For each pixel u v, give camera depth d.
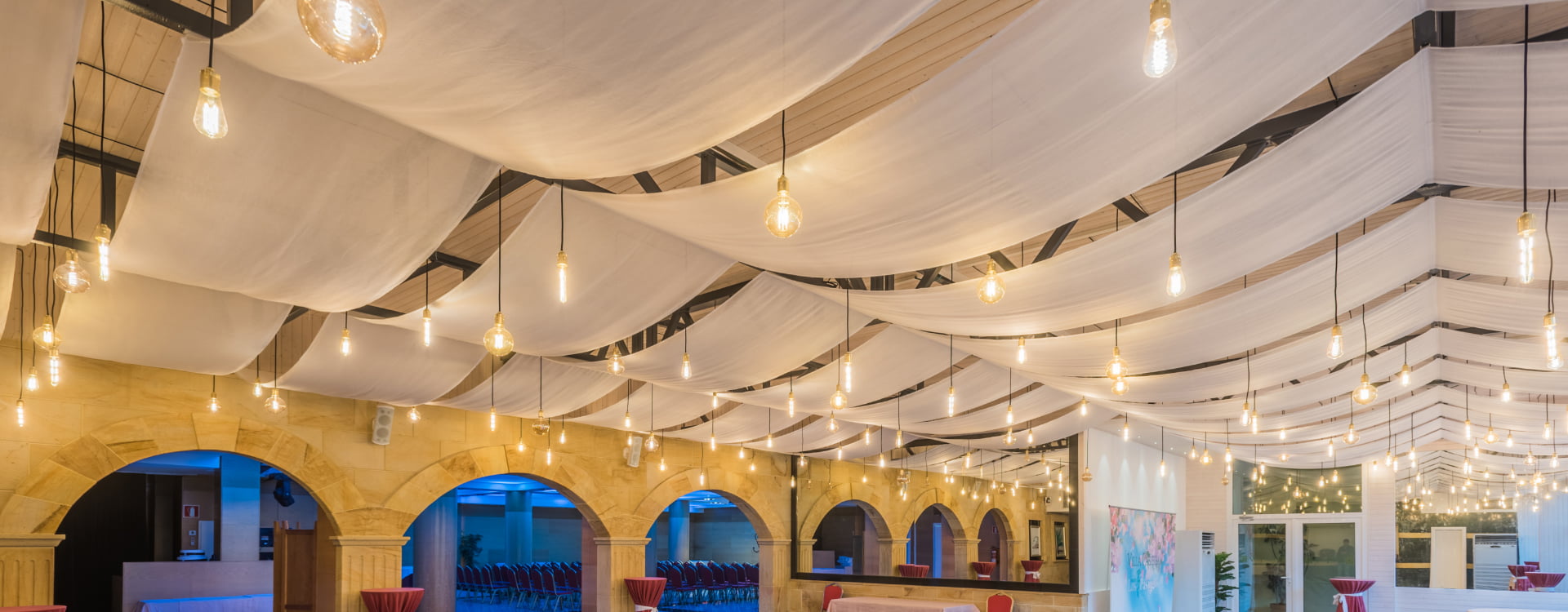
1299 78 4.17
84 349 8.20
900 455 19.19
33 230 5.27
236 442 10.45
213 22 3.54
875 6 3.26
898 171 4.69
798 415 13.95
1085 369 9.50
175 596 14.41
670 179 6.95
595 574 14.83
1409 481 21.31
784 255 6.15
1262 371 9.88
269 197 5.04
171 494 17.75
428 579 16.39
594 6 3.16
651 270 6.93
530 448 13.47
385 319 7.50
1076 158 4.57
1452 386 12.68
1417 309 8.58
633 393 11.98
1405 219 6.34
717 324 8.27
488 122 4.08
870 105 5.67
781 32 3.34
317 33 1.95
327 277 6.05
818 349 9.20
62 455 9.20
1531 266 4.25
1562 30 4.12
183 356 8.46
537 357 10.15
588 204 5.98
